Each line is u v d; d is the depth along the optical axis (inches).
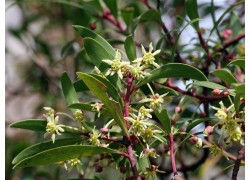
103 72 18.9
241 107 18.6
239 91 17.6
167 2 31.3
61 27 38.1
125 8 26.8
